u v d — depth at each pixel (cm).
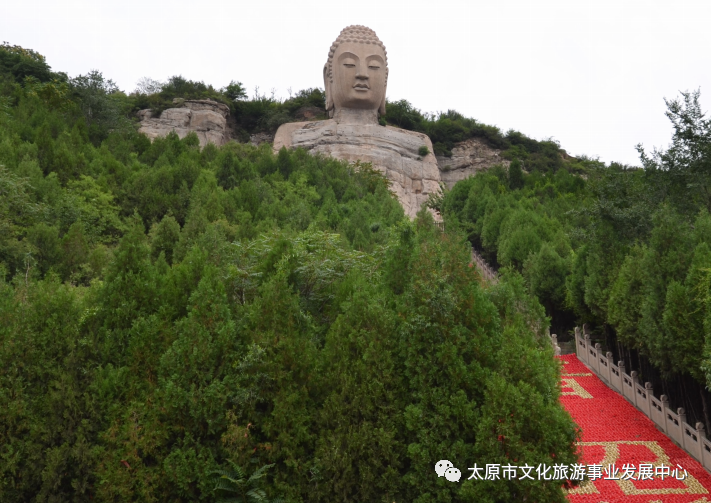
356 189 4394
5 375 1065
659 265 1792
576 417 1788
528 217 3497
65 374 1102
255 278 1459
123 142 4134
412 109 7112
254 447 1055
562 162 7556
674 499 1316
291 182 4106
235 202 3225
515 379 1069
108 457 1034
